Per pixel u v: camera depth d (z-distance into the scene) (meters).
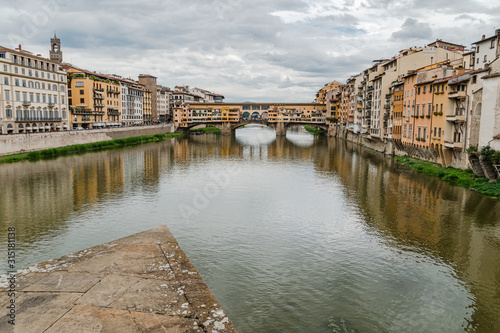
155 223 32.81
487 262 24.31
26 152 70.81
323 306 19.45
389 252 25.98
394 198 40.44
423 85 58.88
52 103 86.50
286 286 21.52
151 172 59.38
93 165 64.38
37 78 80.62
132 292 6.87
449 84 49.78
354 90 116.56
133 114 143.25
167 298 6.72
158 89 177.75
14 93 73.69
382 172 57.22
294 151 93.25
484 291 20.81
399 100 70.94
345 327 17.62
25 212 35.59
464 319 18.28
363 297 20.27
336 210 36.50
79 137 87.06
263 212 36.09
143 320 6.05
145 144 107.38
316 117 169.38
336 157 79.31
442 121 52.44
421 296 20.33
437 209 35.53
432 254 25.61
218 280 22.25
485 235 28.81
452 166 52.16
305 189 46.41
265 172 60.34
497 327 17.69
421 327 17.69
